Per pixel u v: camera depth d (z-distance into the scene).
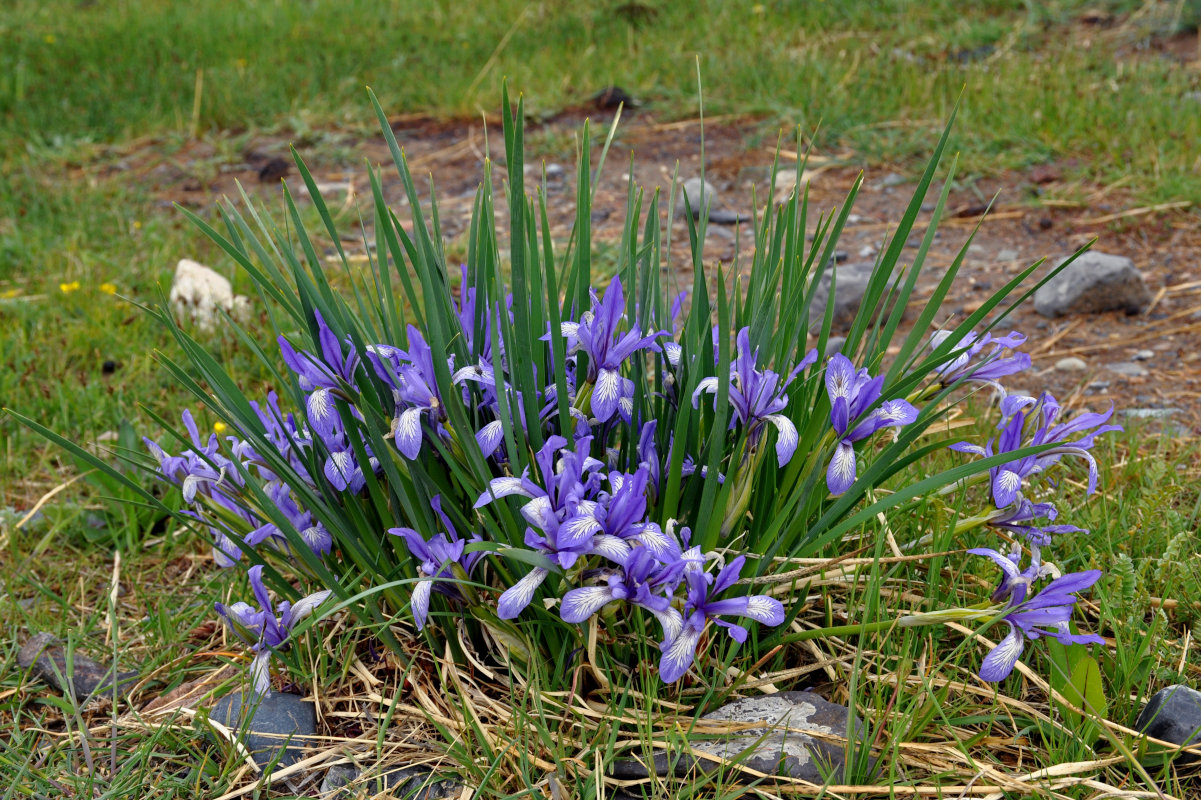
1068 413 1.08
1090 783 0.77
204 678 0.87
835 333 1.31
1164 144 1.66
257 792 0.79
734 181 1.81
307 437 0.83
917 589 0.85
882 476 0.80
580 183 0.78
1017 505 0.81
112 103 2.31
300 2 3.14
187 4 3.20
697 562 0.74
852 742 0.76
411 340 0.76
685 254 1.53
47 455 1.08
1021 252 1.47
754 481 0.81
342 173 1.98
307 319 0.79
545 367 0.81
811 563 0.80
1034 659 0.84
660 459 0.81
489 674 0.81
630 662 0.81
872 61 2.20
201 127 2.25
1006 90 1.94
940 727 0.80
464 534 0.80
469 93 2.23
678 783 0.77
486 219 0.78
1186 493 0.97
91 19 3.04
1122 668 0.81
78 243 1.61
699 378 0.80
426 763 0.80
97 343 1.27
